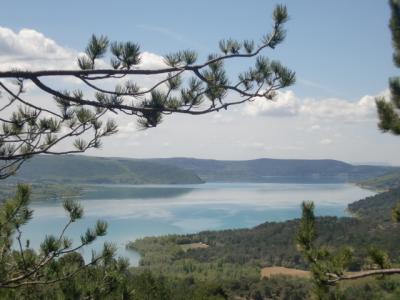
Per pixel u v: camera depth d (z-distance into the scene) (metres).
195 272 129.12
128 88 5.98
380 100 9.51
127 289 8.35
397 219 9.10
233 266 136.75
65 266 7.82
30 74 5.23
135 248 151.75
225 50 6.16
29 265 7.21
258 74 6.39
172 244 157.88
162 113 6.17
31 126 7.17
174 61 5.96
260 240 161.25
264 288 102.62
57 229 117.81
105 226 7.85
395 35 10.14
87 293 7.78
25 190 7.14
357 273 7.39
